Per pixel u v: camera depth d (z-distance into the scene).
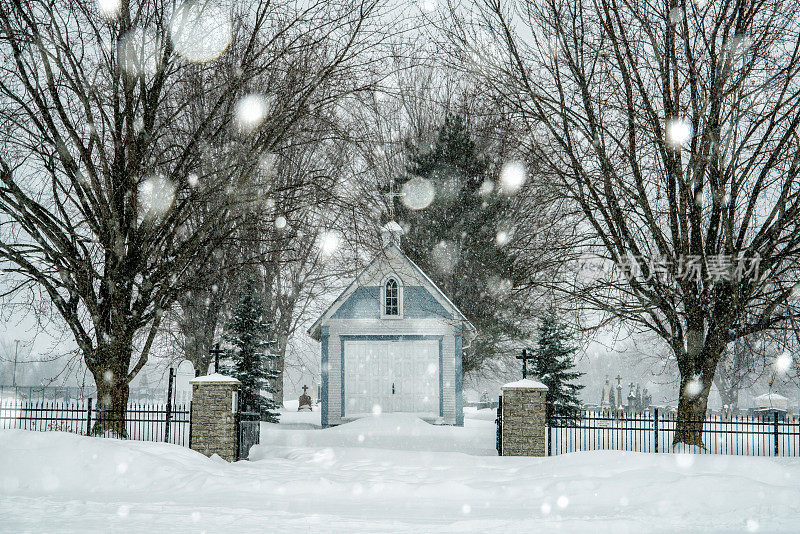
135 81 21.61
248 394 32.47
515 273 26.23
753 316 22.75
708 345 22.27
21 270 20.20
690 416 22.45
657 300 22.48
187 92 24.03
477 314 40.69
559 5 23.91
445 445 24.17
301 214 24.67
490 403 57.66
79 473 14.79
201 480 14.46
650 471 14.36
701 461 16.67
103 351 21.02
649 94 23.83
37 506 11.47
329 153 32.06
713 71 22.02
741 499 12.08
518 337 40.16
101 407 20.80
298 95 22.86
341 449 21.12
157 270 21.64
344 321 32.28
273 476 15.49
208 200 22.12
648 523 10.21
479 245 39.09
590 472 15.88
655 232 22.22
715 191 22.31
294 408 49.91
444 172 41.22
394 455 19.94
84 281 20.84
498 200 40.41
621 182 22.23
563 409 33.16
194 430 19.12
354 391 31.84
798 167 21.34
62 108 20.16
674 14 22.23
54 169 21.03
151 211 21.38
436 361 32.06
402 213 42.09
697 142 22.70
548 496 13.03
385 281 32.44
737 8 22.06
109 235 21.22
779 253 21.25
